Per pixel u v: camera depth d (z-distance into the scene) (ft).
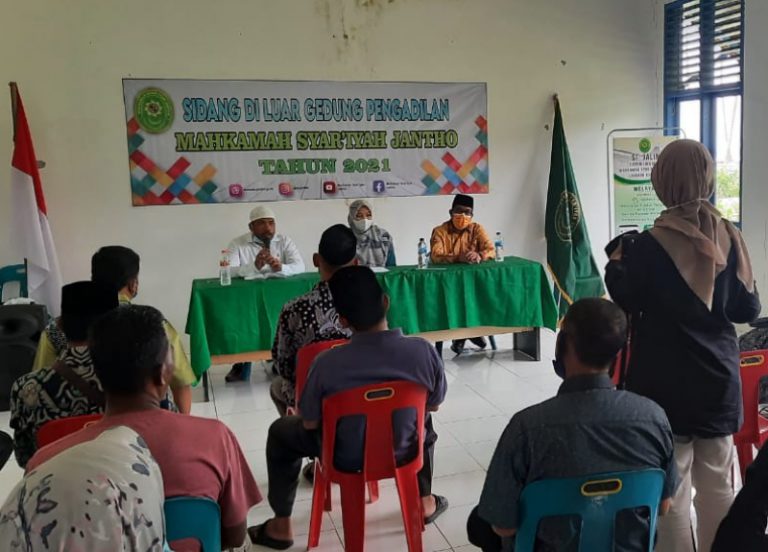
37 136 15.89
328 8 17.53
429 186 18.88
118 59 16.24
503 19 18.97
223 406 13.53
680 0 19.44
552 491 4.62
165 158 16.83
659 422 4.75
